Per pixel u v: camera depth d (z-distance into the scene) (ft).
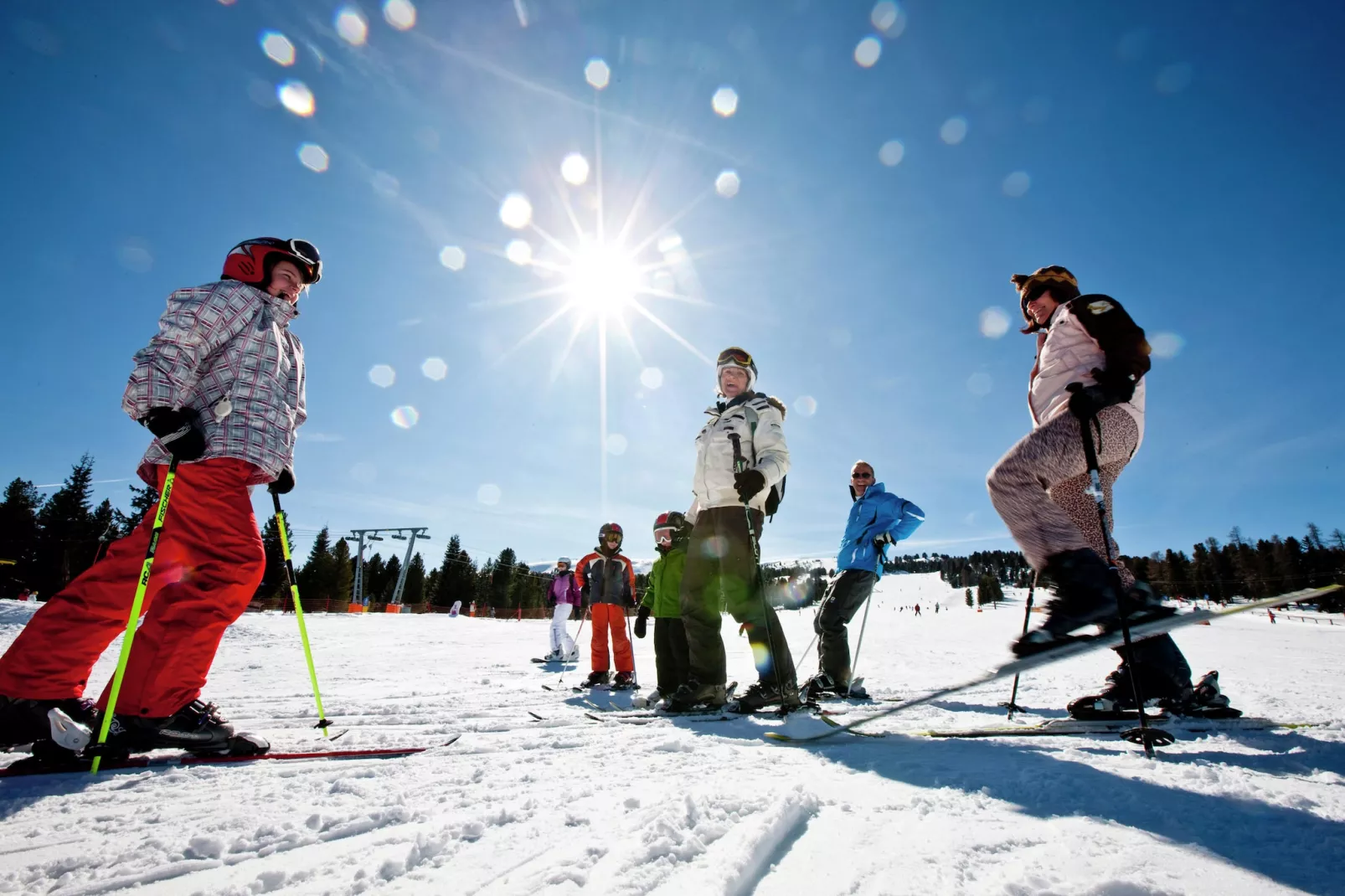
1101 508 5.66
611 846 3.09
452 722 7.55
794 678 8.82
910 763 4.89
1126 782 4.15
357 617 56.95
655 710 9.00
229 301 6.10
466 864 2.96
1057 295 7.47
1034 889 2.60
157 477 6.34
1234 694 10.06
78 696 5.35
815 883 2.75
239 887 2.79
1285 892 2.55
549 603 22.75
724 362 10.35
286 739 6.44
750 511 9.27
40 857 3.19
